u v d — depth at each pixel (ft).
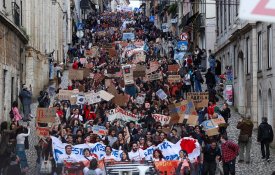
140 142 54.70
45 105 85.97
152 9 324.80
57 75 119.65
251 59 88.89
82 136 56.29
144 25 261.85
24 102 84.28
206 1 150.61
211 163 53.42
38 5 114.52
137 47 145.07
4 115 79.36
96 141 54.95
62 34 170.19
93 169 46.85
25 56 102.27
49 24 137.69
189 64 115.96
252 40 87.81
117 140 56.08
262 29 82.99
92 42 205.36
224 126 61.46
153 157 51.93
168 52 164.86
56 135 57.11
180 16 215.10
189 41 176.76
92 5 338.54
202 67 131.75
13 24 82.23
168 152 53.62
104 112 74.23
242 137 63.00
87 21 270.67
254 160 64.75
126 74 96.12
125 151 52.29
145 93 91.86
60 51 162.91
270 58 79.10
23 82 99.86
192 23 173.58
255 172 59.47
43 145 52.01
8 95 81.51
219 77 114.83
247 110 92.12
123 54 140.15
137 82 101.60
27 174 56.39
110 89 81.71
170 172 50.37
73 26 218.38
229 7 110.42
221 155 54.08
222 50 119.65
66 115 75.51
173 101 80.28
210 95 92.58
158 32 225.56
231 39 104.68
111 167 45.32
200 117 72.18
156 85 99.60
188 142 53.31
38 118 61.77
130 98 85.97
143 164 46.37
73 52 177.06
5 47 79.46
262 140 63.98
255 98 87.10
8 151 49.29
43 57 120.26
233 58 104.78
